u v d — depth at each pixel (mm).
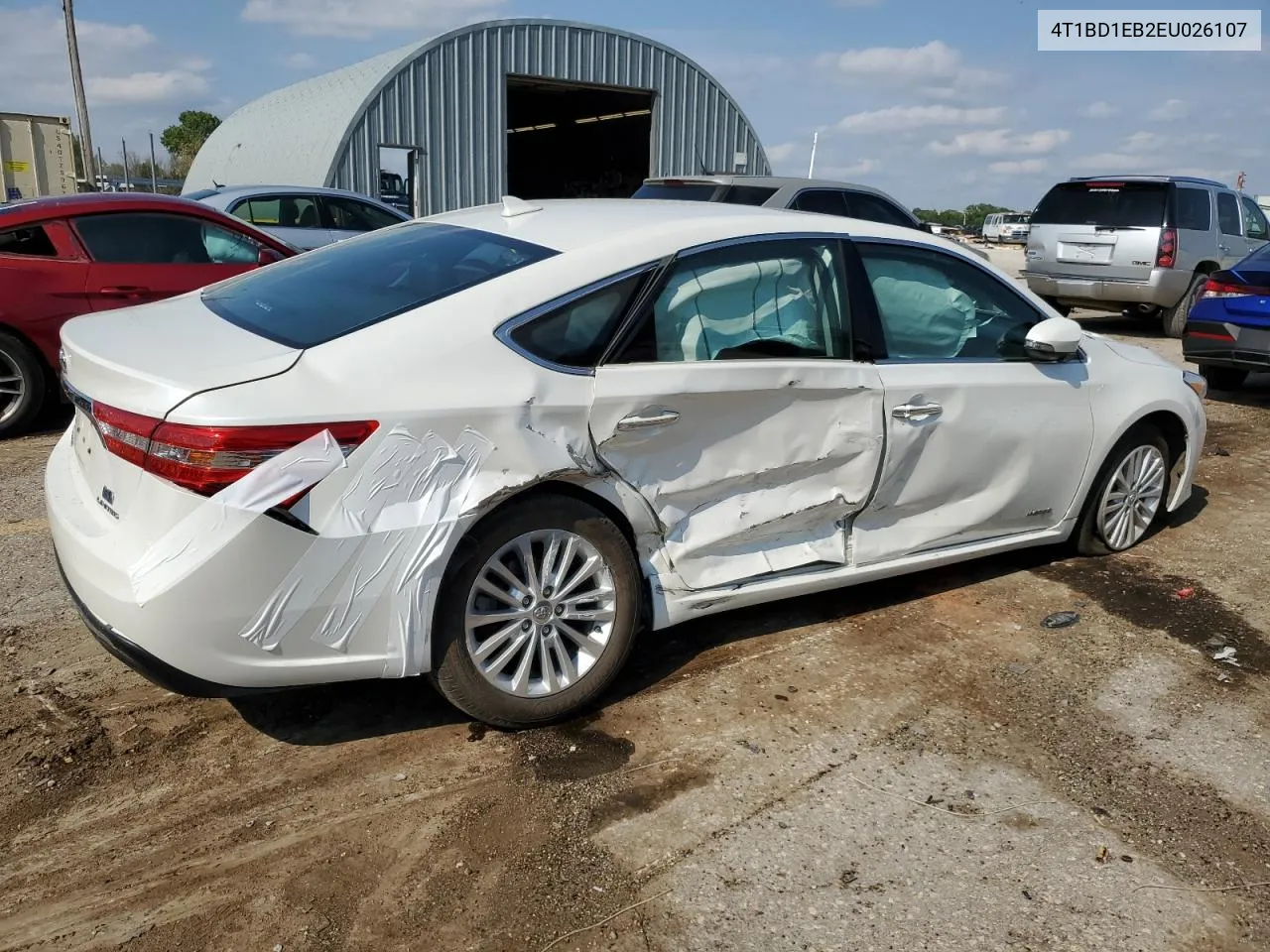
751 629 3971
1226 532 5340
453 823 2721
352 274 3354
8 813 2693
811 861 2621
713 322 3357
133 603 2551
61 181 18500
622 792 2879
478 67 18875
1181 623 4168
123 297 6617
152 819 2695
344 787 2859
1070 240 12812
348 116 17547
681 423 3229
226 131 24609
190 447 2502
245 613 2580
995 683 3609
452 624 2896
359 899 2432
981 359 4102
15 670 3400
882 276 3846
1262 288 8039
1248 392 9312
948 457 3941
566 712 3178
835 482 3676
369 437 2660
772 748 3135
